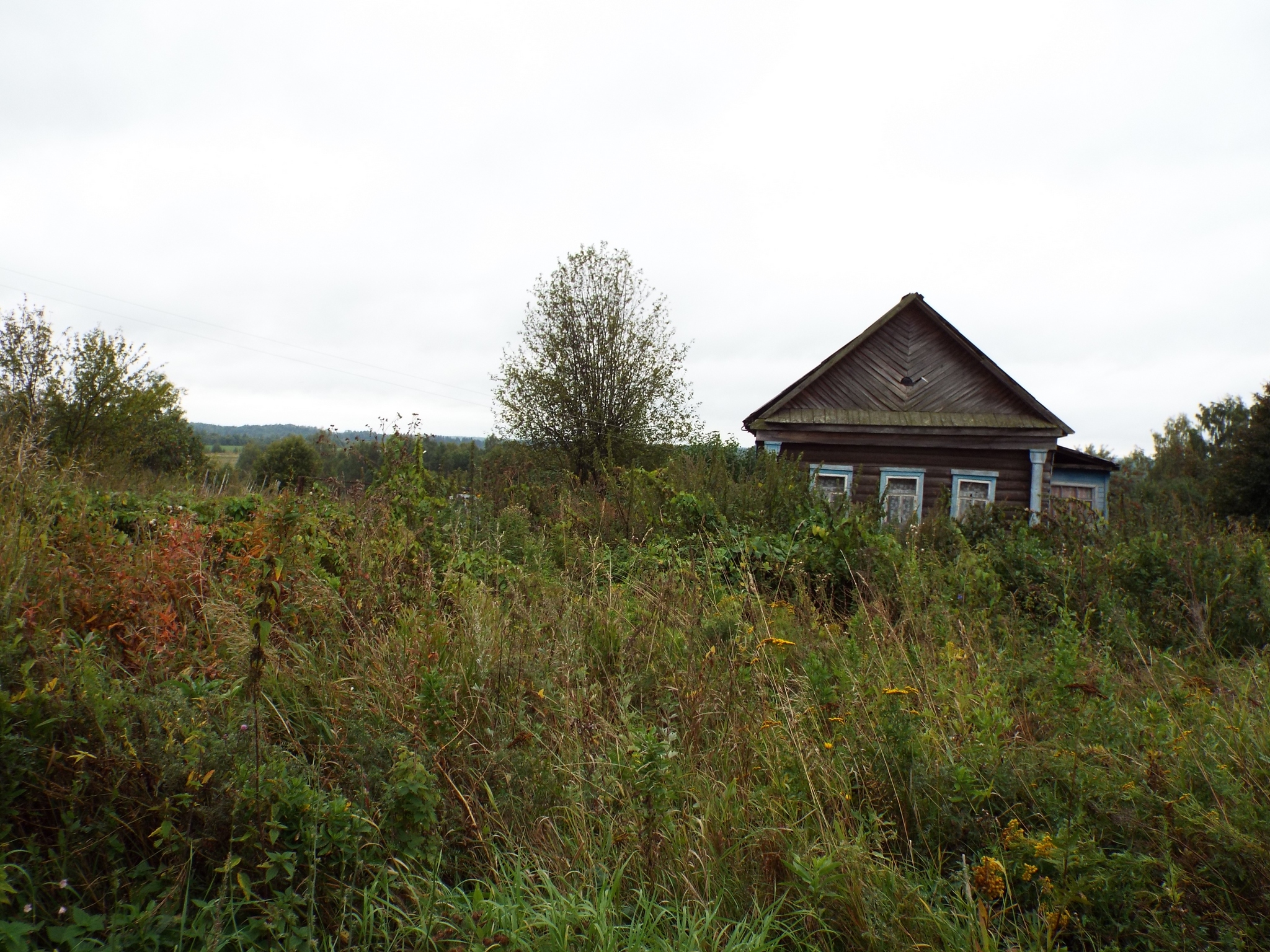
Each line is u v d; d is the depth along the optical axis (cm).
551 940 224
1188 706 361
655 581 567
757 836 266
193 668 322
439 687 319
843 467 1712
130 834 234
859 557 648
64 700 241
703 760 320
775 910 239
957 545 780
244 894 228
